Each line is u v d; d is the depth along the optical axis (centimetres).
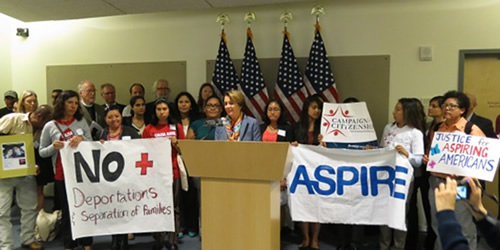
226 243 184
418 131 293
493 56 372
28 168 306
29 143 306
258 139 318
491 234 115
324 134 305
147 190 270
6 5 387
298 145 285
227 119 331
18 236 361
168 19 455
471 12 370
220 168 180
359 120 303
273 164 171
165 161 270
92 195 267
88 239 305
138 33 466
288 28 420
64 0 371
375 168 271
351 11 402
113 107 336
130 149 270
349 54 405
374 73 399
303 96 395
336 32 407
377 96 399
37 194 348
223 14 430
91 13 415
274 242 189
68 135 301
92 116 403
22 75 503
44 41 494
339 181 278
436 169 249
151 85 464
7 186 311
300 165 284
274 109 334
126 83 472
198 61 448
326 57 393
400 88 393
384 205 270
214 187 184
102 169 268
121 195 269
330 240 356
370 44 399
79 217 266
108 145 268
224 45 419
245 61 411
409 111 296
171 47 456
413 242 333
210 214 185
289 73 398
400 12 389
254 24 428
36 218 343
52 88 495
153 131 316
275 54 423
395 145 288
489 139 229
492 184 371
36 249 328
